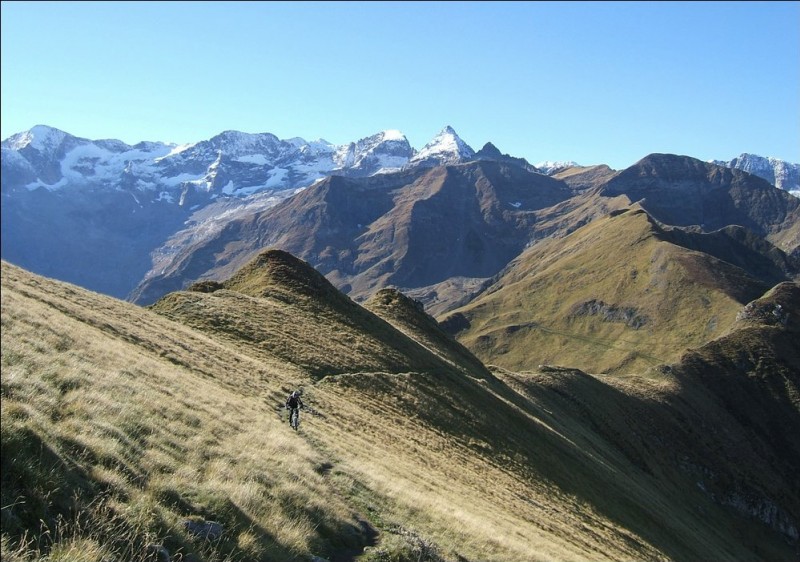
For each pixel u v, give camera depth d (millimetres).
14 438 11133
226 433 22703
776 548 142125
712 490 150375
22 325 26281
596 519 58469
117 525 11305
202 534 12867
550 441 79938
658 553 59625
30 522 9914
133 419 18016
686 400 180500
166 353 41094
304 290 89438
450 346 111750
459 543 23188
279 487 18406
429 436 55812
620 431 140875
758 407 190625
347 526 18609
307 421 38844
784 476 170375
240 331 65625
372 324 87375
